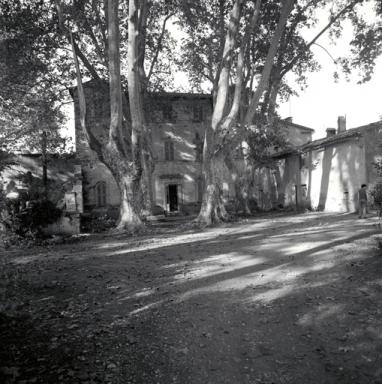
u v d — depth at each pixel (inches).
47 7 857.5
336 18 916.6
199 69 1091.9
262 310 216.8
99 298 259.9
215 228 746.2
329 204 1066.1
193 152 1502.2
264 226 713.6
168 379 146.2
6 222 273.0
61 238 650.2
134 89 712.4
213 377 146.9
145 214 1015.0
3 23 838.5
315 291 246.2
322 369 149.6
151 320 209.9
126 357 165.2
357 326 186.5
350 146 957.2
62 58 971.3
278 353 164.4
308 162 1189.7
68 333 194.4
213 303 234.4
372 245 389.1
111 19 679.1
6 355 167.9
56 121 1127.6
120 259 421.1
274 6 930.1
